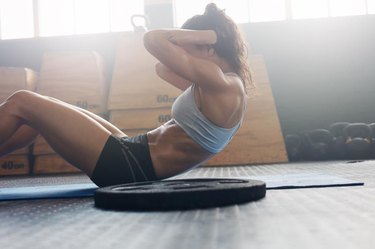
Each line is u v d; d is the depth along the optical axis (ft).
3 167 17.76
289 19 20.31
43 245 3.05
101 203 5.08
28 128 7.14
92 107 18.26
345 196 5.24
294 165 14.43
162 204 4.68
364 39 19.30
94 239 3.20
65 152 6.70
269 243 2.90
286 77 19.71
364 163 13.82
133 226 3.71
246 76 6.80
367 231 3.16
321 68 19.53
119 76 18.29
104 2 21.83
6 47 20.79
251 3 21.11
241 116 6.59
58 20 21.89
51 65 18.71
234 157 17.51
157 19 20.42
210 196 4.75
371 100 19.29
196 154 6.63
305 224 3.52
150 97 17.95
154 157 6.54
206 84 5.93
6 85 18.16
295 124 19.65
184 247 2.85
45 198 6.39
